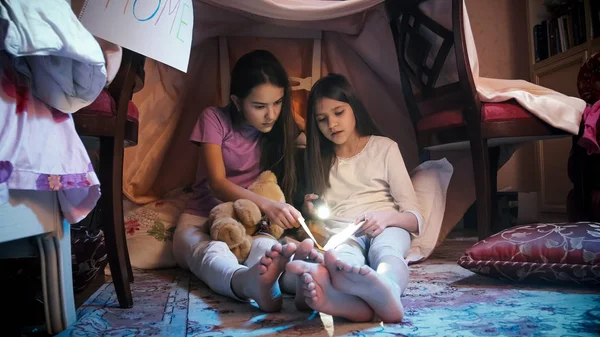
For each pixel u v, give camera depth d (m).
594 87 1.58
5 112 0.61
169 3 0.92
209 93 1.74
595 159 1.50
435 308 0.92
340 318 0.87
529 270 1.07
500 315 0.85
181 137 1.73
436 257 1.55
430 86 1.56
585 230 1.07
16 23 0.56
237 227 1.21
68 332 0.82
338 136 1.47
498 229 2.02
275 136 1.54
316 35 1.79
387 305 0.80
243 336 0.78
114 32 0.85
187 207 1.48
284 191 1.52
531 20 2.62
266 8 1.43
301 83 1.75
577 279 1.02
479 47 2.65
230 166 1.51
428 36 1.62
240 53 1.75
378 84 1.84
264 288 0.89
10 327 0.88
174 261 1.49
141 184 1.63
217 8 1.66
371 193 1.44
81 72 0.70
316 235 1.40
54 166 0.70
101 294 1.11
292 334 0.78
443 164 1.57
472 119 1.39
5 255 0.84
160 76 1.66
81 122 0.92
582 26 2.22
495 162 1.95
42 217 0.78
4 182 0.59
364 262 1.12
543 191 2.54
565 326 0.78
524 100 1.37
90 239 1.15
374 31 1.75
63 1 0.67
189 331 0.81
